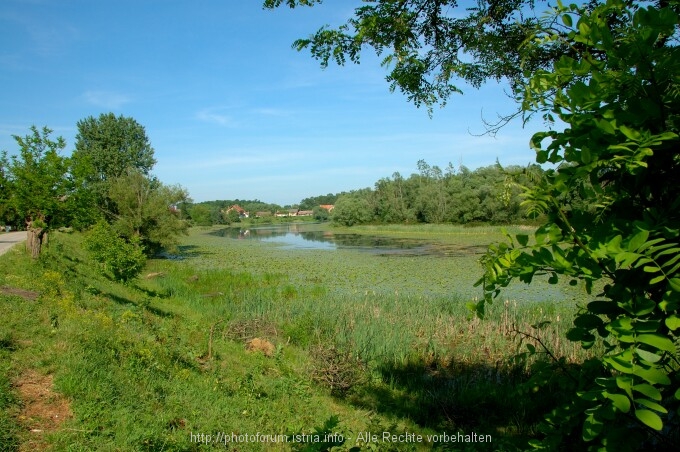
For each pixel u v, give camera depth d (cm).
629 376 129
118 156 4059
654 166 153
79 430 493
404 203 6712
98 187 3059
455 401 757
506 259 155
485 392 791
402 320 1247
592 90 145
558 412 177
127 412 546
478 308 168
